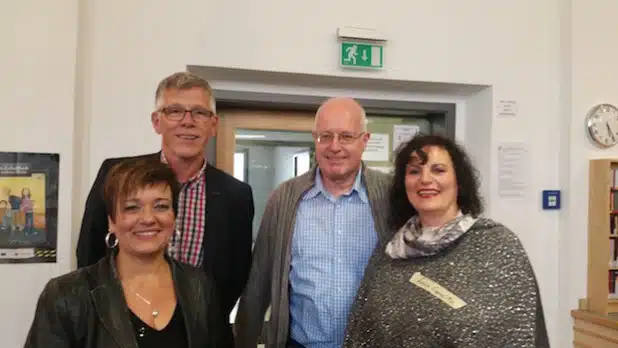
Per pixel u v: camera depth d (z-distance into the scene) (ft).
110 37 7.95
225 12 8.30
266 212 6.14
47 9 7.20
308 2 8.59
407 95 9.91
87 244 5.53
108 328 4.00
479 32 9.32
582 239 9.46
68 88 7.24
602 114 9.45
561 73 9.61
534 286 4.30
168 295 4.39
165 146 5.54
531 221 9.59
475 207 4.91
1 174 7.02
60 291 4.06
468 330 4.12
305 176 6.02
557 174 9.70
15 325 7.04
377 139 10.38
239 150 9.67
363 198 5.75
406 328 4.41
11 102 7.07
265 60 8.43
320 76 8.75
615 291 9.29
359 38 8.64
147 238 4.20
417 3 9.04
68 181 7.23
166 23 8.12
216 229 5.75
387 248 4.99
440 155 4.80
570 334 9.45
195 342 4.31
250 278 6.24
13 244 7.04
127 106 8.00
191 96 5.41
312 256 5.62
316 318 5.51
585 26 9.45
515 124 9.52
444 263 4.56
